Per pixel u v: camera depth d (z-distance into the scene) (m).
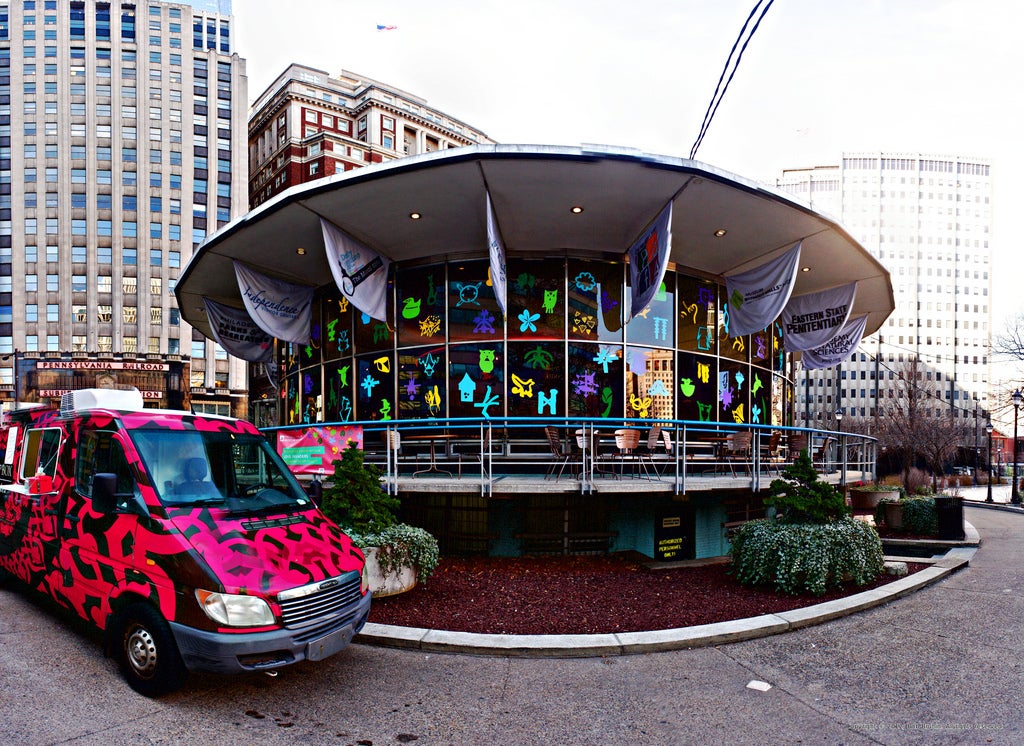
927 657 5.95
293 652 4.68
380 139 70.31
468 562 10.17
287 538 5.30
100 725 4.40
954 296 127.38
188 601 4.55
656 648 6.12
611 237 12.17
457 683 5.34
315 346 15.28
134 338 62.25
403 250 12.92
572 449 11.23
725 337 14.41
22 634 6.20
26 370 60.00
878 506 14.75
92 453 5.86
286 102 68.50
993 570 9.83
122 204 62.69
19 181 61.81
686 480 10.15
